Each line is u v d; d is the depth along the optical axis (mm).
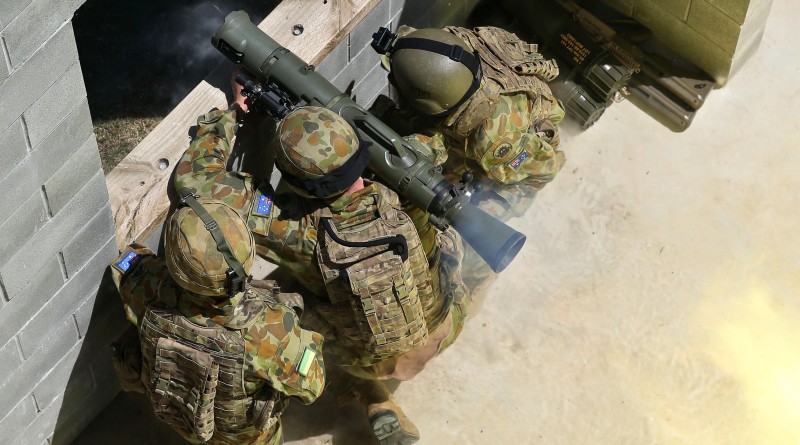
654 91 6227
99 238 4262
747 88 6352
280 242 4328
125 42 6648
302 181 4164
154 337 4082
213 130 4527
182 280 3855
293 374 4113
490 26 5656
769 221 5934
